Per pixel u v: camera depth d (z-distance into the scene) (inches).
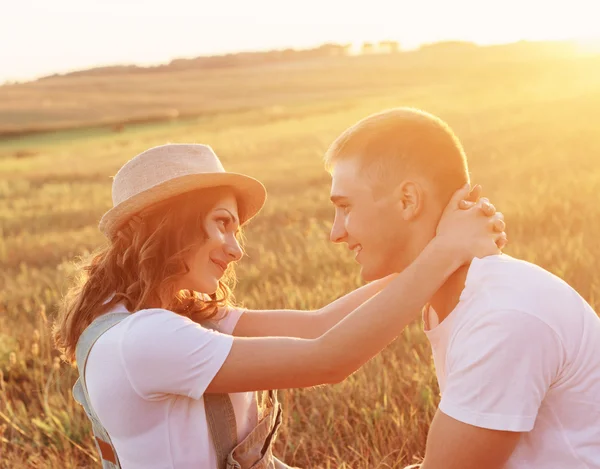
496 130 847.7
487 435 64.2
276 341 72.2
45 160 1422.2
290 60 6422.2
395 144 73.0
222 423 77.1
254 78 4552.2
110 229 77.2
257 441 81.1
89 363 73.5
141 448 73.3
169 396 73.5
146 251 74.6
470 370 64.9
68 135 2380.7
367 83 3777.1
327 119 1663.4
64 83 4805.6
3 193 842.2
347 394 153.3
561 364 65.6
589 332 67.4
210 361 70.6
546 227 321.4
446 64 4446.4
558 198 359.9
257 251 343.3
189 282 78.0
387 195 73.9
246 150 1125.1
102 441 80.9
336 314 93.4
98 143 1838.1
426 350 172.4
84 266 82.8
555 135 723.4
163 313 72.6
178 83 4520.2
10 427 167.0
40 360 198.1
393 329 70.4
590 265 237.1
